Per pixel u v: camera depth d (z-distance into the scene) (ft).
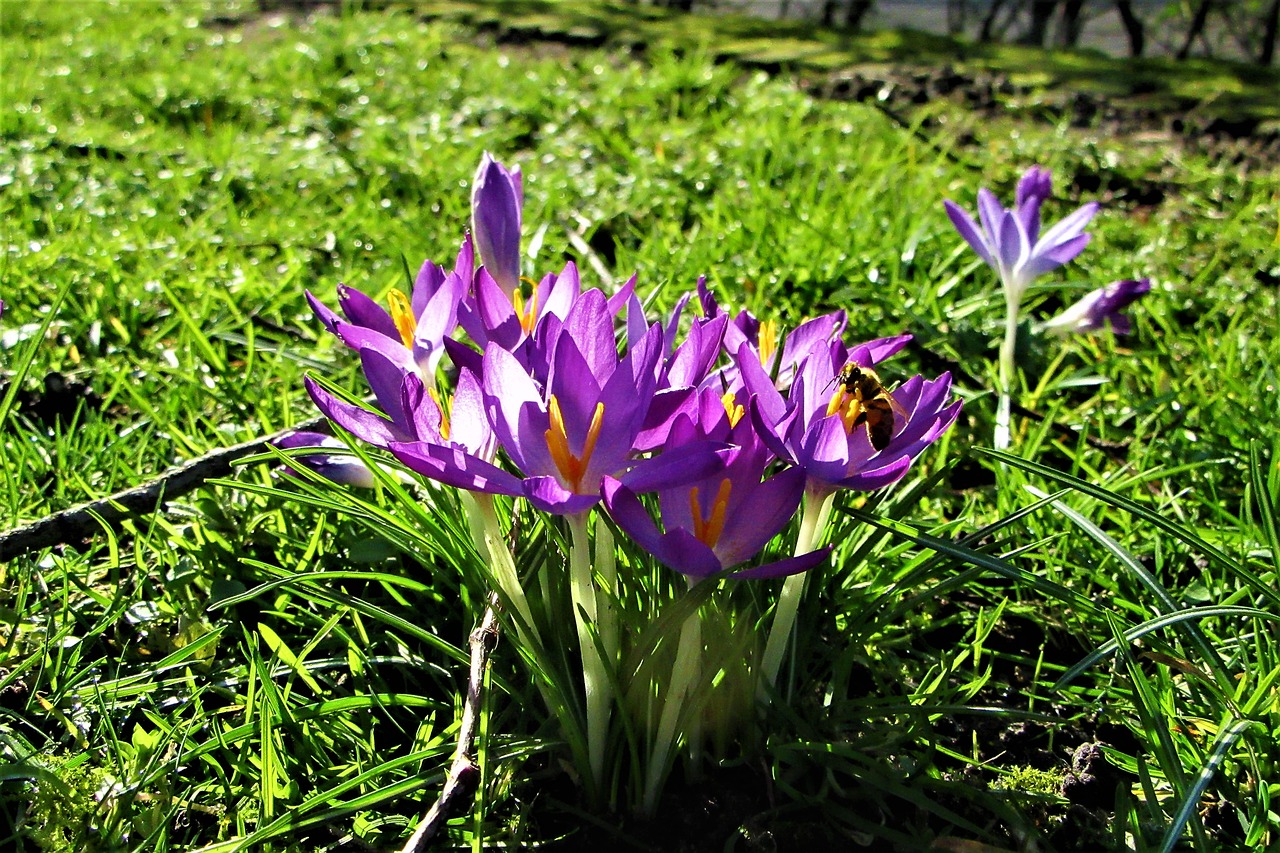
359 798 0.77
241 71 2.65
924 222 1.58
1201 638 0.84
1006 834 0.81
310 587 0.86
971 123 2.39
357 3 3.63
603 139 2.15
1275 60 4.31
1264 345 1.38
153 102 2.35
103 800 0.78
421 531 0.92
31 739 0.86
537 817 0.81
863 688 0.92
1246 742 0.83
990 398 1.25
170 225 1.64
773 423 0.73
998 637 0.99
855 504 0.96
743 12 4.85
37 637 0.93
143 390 1.24
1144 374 1.33
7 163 1.88
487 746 0.78
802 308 1.45
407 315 0.85
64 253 1.51
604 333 0.70
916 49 3.22
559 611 0.84
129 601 0.95
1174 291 1.53
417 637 0.91
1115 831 0.79
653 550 0.66
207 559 0.98
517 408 0.68
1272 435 1.12
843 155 2.00
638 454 0.77
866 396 0.76
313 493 0.91
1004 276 1.23
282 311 1.42
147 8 3.54
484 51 3.10
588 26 3.36
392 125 2.20
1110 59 3.24
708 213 1.76
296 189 1.89
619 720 0.80
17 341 1.27
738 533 0.70
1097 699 0.91
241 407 1.20
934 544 0.81
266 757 0.77
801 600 0.88
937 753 0.87
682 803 0.81
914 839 0.79
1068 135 2.32
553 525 0.83
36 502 1.05
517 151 2.16
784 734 0.82
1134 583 0.99
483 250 0.90
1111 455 1.19
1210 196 1.97
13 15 3.26
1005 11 5.39
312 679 0.87
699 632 0.77
